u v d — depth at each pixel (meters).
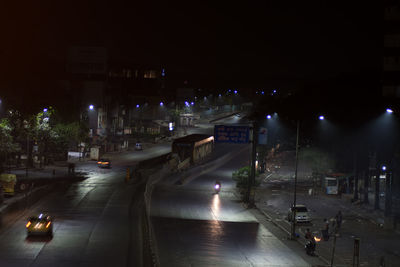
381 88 75.00
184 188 72.56
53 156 95.75
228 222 47.91
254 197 66.00
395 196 51.28
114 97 146.62
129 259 29.22
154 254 30.27
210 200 62.88
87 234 36.47
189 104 189.75
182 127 168.50
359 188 71.56
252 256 33.62
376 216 55.16
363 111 73.00
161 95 186.62
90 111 123.19
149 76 176.62
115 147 118.06
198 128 168.88
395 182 51.88
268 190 75.56
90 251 30.91
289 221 50.59
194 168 88.69
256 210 57.38
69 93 112.94
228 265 30.36
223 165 103.31
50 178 73.69
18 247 31.11
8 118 80.44
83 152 102.25
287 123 90.56
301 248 38.19
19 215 43.50
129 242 34.38
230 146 130.12
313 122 82.50
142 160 104.56
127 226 40.66
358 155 70.50
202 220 47.84
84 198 56.22
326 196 70.94
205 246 35.75
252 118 108.12
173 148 91.50
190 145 91.19
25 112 82.00
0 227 37.38
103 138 123.31
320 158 85.25
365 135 67.31
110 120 142.38
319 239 42.62
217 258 32.06
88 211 47.50
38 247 31.30
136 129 154.00
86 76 126.81
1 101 80.31
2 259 27.77
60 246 31.95
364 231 47.09
